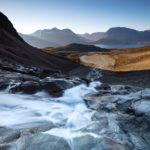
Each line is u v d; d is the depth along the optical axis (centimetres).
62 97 887
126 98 705
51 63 5181
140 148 376
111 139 408
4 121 568
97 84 1261
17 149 334
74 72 4441
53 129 494
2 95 784
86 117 623
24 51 4516
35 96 848
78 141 396
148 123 476
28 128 490
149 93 715
